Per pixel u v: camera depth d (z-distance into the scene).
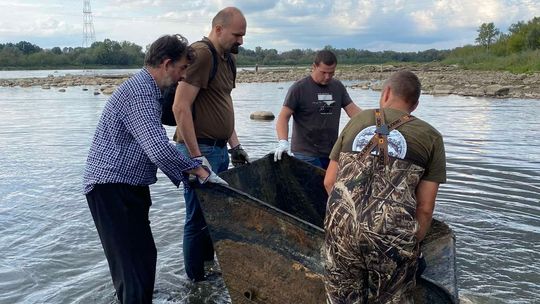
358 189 3.06
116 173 3.89
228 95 5.01
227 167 5.19
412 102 3.31
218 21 4.69
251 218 3.86
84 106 21.39
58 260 5.42
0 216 6.70
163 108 4.67
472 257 5.48
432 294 3.30
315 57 5.97
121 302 4.21
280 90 31.61
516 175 8.75
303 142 6.10
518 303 4.54
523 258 5.47
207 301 4.70
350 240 3.05
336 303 3.27
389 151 3.08
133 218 4.01
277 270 3.83
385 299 3.16
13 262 5.36
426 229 3.23
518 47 57.91
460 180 8.45
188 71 4.44
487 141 11.85
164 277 5.12
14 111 19.55
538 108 18.27
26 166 9.64
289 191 5.38
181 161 3.80
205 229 4.94
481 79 33.97
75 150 11.27
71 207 7.07
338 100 6.11
